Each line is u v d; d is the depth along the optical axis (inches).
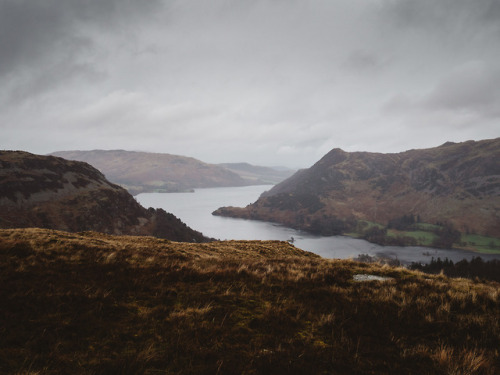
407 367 191.8
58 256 399.9
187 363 180.1
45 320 217.2
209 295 301.7
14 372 157.2
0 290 258.1
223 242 1151.6
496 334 239.6
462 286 398.9
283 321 249.8
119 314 242.8
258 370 178.2
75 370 165.6
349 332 238.1
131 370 168.2
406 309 290.5
